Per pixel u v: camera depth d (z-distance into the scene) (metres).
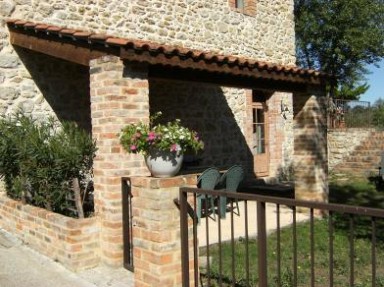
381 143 13.92
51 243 4.77
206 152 10.00
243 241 5.63
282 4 12.14
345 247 5.43
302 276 4.41
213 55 5.28
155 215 3.41
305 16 20.33
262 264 2.80
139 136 3.76
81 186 5.19
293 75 6.69
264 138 11.78
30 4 6.93
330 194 9.55
